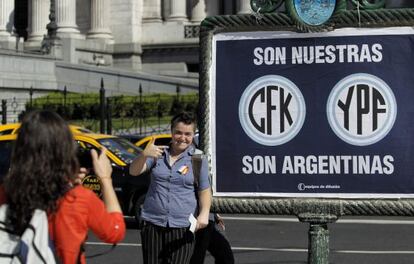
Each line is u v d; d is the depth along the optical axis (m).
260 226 19.59
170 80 47.34
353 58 6.78
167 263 8.48
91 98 41.22
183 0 55.47
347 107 6.79
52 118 5.05
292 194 6.88
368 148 6.77
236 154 6.98
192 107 40.84
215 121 7.00
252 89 6.95
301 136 6.87
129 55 53.62
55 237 4.99
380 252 15.69
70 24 52.94
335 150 6.81
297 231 18.69
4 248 4.88
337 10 6.75
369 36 6.77
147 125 38.16
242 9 52.84
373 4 6.74
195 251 9.20
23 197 4.91
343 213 6.81
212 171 7.01
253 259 14.89
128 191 18.25
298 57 6.87
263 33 6.93
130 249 16.06
